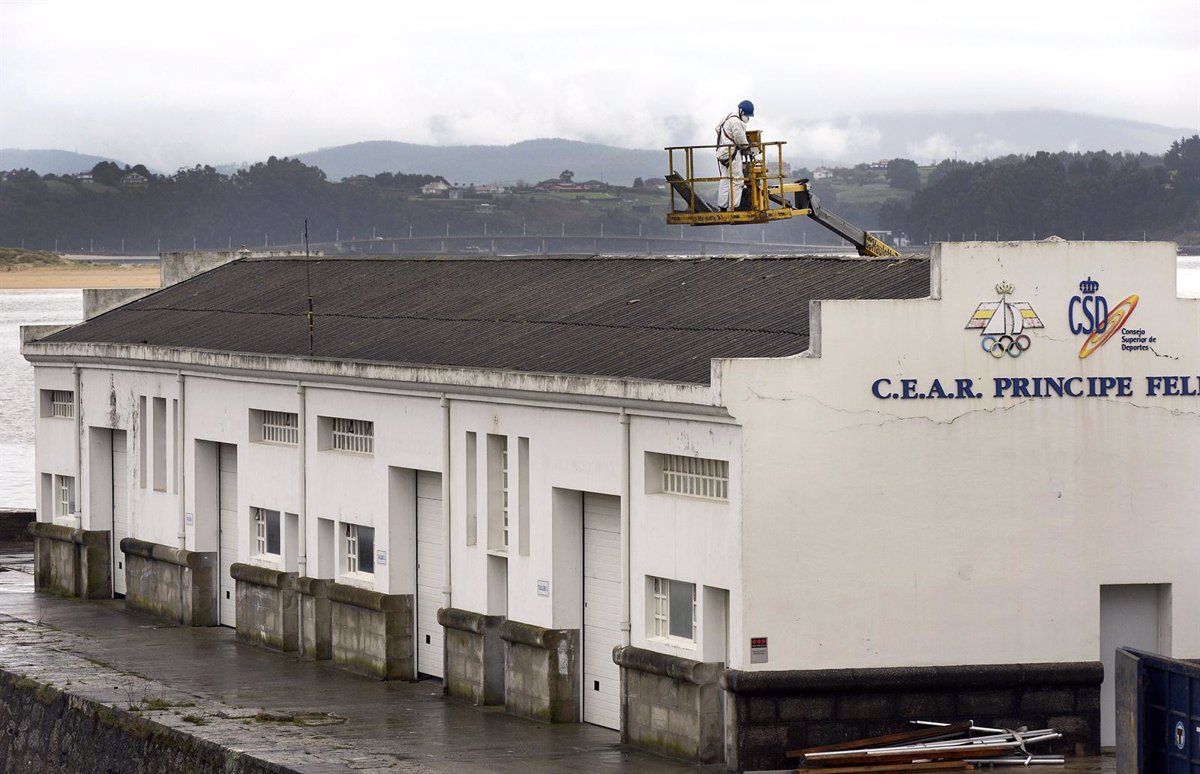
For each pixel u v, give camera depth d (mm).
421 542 44219
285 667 46188
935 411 35062
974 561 35344
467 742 37219
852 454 34594
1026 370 35531
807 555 34406
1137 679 29375
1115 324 36000
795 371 34188
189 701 40469
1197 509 36406
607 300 43719
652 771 34719
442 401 41906
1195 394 36344
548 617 39344
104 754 39062
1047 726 35531
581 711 39438
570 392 37562
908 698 34875
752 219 44625
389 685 43906
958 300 35094
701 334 38562
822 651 34562
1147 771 29359
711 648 35250
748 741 34188
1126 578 36156
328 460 46312
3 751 42875
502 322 44719
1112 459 36031
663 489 36656
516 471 40125
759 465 34094
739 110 44969
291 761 34250
